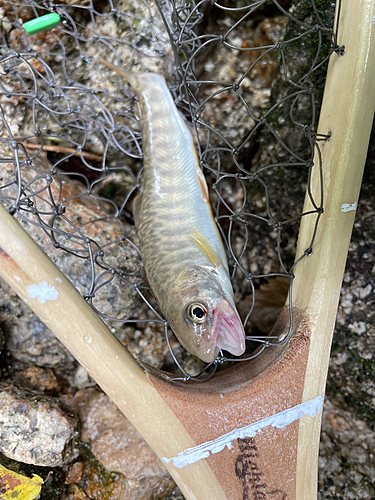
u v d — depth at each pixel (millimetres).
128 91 228
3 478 189
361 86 160
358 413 228
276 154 226
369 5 156
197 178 189
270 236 248
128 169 223
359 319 224
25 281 140
